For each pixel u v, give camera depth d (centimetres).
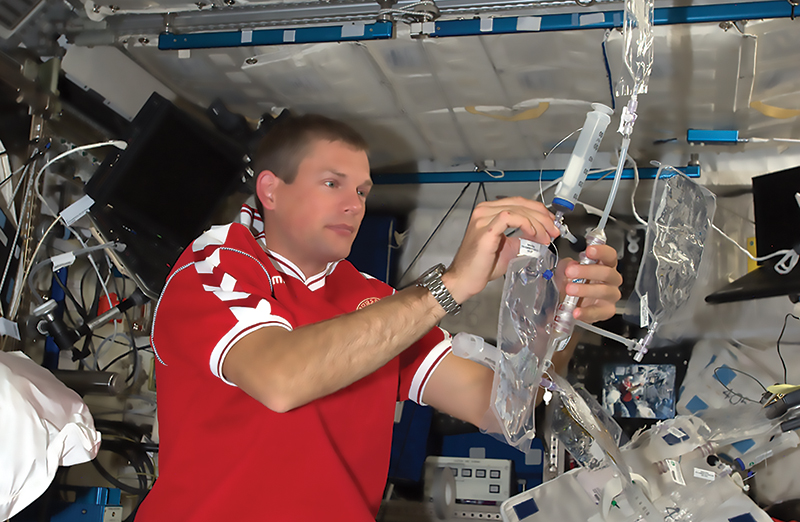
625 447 161
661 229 116
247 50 190
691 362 248
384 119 229
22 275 183
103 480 216
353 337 93
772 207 217
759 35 162
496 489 235
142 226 197
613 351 255
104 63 203
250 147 216
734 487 148
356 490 115
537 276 105
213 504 109
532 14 166
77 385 182
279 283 125
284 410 91
